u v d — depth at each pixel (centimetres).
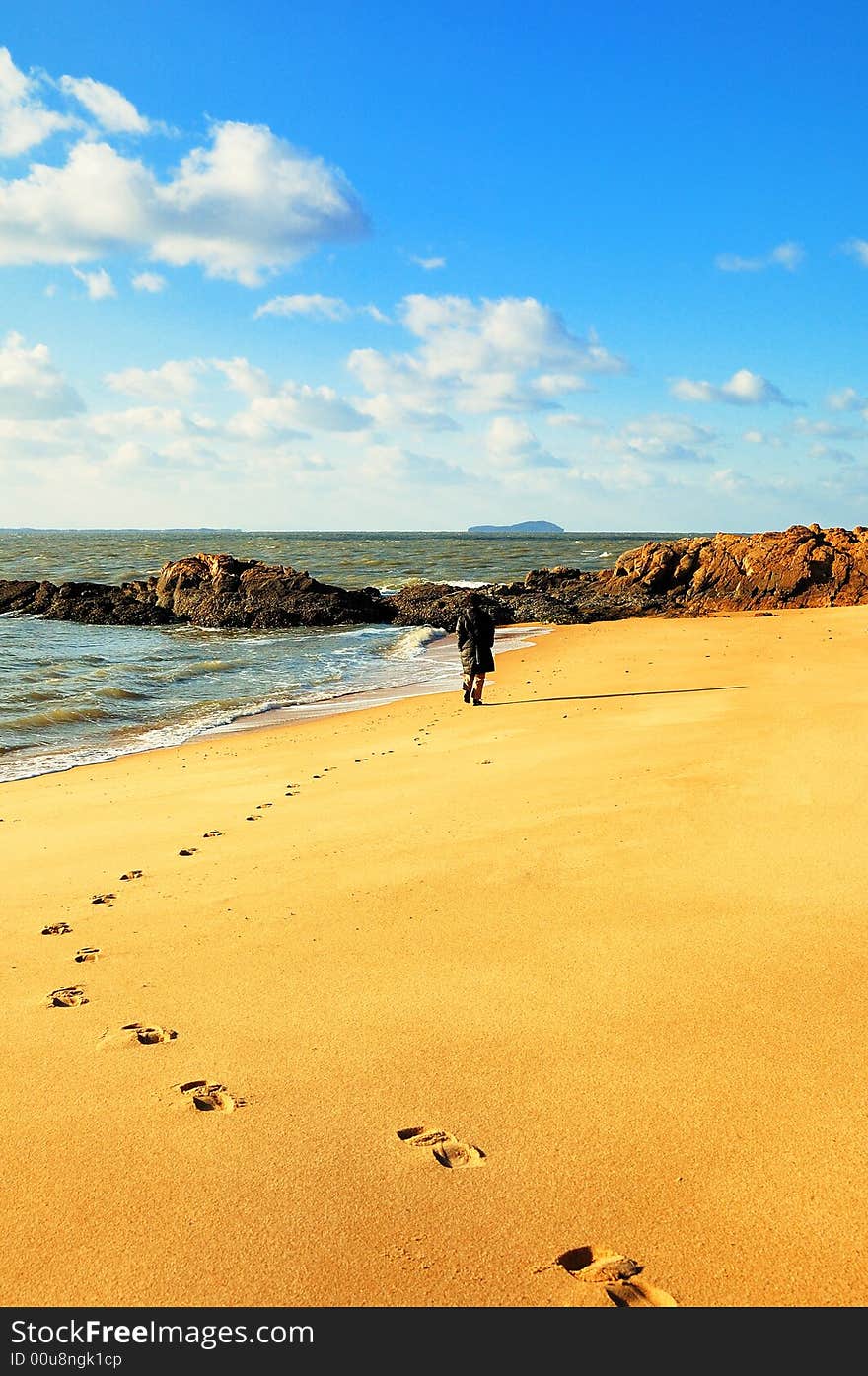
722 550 4262
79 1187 342
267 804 976
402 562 7875
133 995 509
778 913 565
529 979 501
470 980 504
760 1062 407
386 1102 392
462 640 1692
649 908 589
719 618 3372
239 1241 310
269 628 3791
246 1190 337
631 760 1034
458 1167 346
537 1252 301
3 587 4491
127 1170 352
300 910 627
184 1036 460
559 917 585
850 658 1969
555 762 1066
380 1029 456
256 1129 375
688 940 538
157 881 715
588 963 517
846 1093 381
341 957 546
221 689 2109
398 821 848
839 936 527
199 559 4462
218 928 604
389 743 1348
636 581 4397
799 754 982
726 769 941
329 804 948
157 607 4191
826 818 744
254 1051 440
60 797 1097
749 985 478
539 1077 405
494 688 1916
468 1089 399
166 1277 296
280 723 1669
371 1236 310
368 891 657
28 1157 362
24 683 2133
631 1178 335
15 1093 411
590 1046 429
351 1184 338
